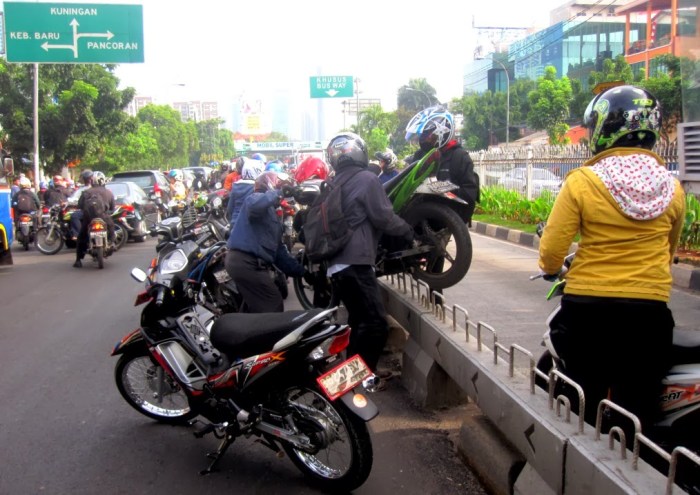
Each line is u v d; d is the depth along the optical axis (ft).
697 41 29.12
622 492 6.85
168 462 12.60
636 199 8.42
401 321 16.62
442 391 14.52
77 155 94.79
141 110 203.62
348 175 14.46
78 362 19.26
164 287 13.56
